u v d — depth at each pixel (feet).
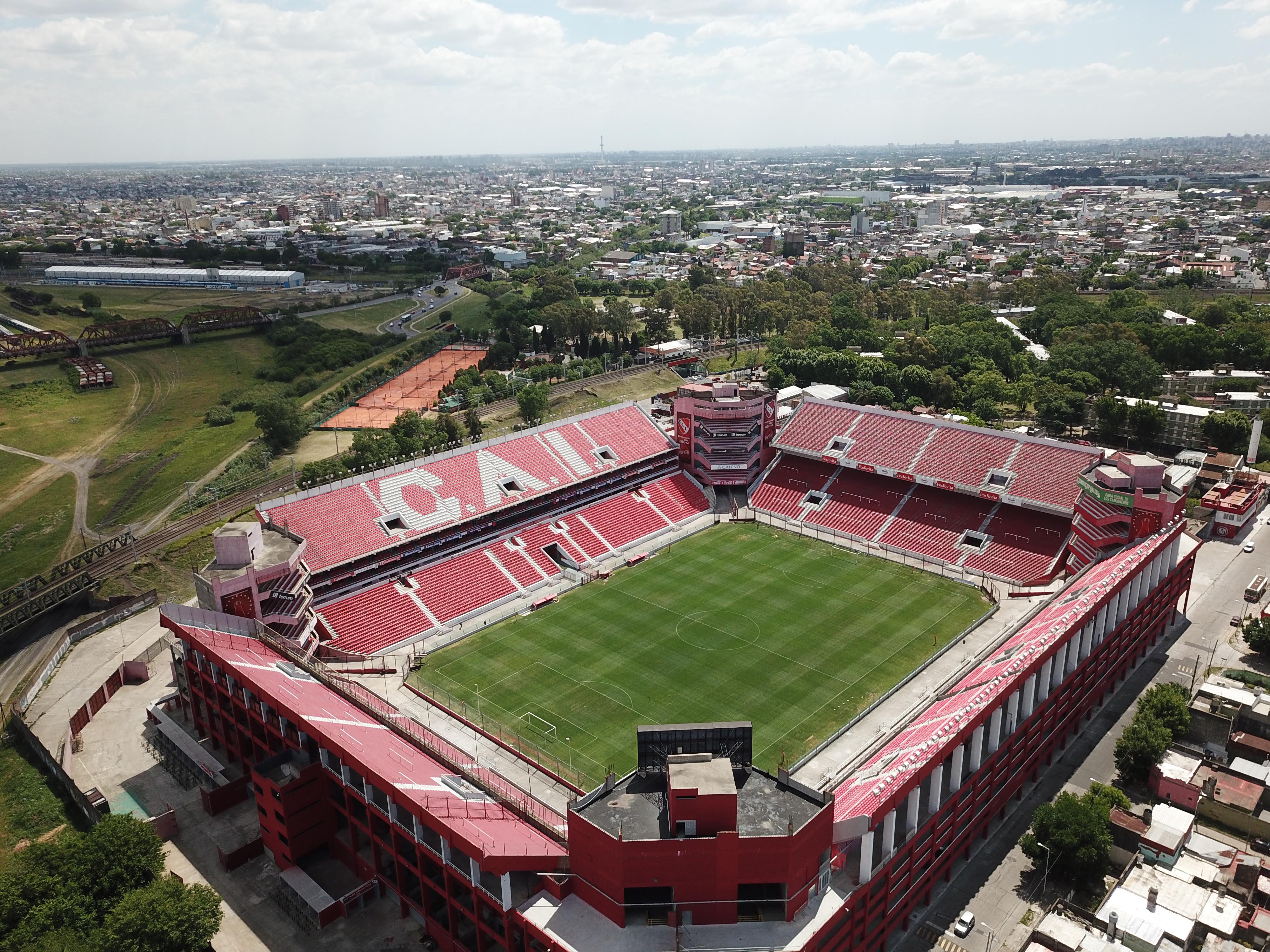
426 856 249.34
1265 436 635.66
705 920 214.28
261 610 347.56
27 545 545.03
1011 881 272.92
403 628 412.57
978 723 267.39
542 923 217.15
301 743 290.15
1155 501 391.86
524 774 316.60
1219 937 238.27
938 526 495.00
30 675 406.41
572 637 414.62
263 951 253.85
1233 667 388.57
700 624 422.82
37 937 232.53
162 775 332.19
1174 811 283.79
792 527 526.57
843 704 356.59
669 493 554.05
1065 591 386.73
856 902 226.17
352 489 451.53
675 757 221.66
